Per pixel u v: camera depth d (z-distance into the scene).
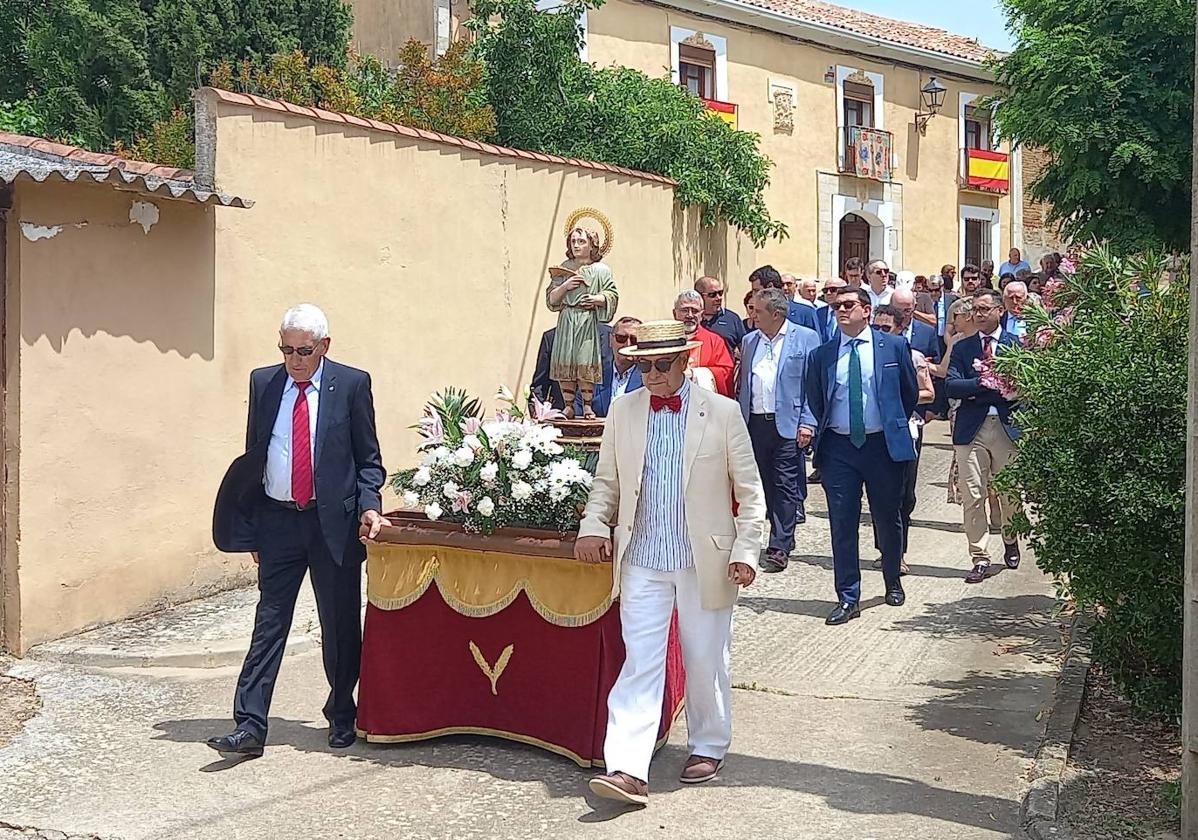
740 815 4.87
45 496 7.23
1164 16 14.24
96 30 15.55
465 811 4.95
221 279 8.36
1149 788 5.08
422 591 5.63
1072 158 14.77
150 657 7.00
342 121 9.23
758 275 9.91
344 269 9.32
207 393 8.27
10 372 7.09
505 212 11.03
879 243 23.88
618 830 4.74
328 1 16.78
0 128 15.43
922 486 12.55
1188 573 4.30
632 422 5.14
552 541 5.39
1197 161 4.22
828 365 7.78
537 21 14.44
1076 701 6.07
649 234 13.49
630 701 4.99
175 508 8.09
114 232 7.60
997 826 4.77
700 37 20.44
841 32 22.39
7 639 7.16
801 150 22.27
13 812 5.00
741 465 5.04
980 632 7.48
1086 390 5.48
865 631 7.53
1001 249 26.23
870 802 5.00
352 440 5.65
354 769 5.42
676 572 5.06
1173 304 5.57
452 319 10.42
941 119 24.89
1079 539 5.45
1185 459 4.80
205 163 8.30
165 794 5.16
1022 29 15.36
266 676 5.57
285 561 5.61
